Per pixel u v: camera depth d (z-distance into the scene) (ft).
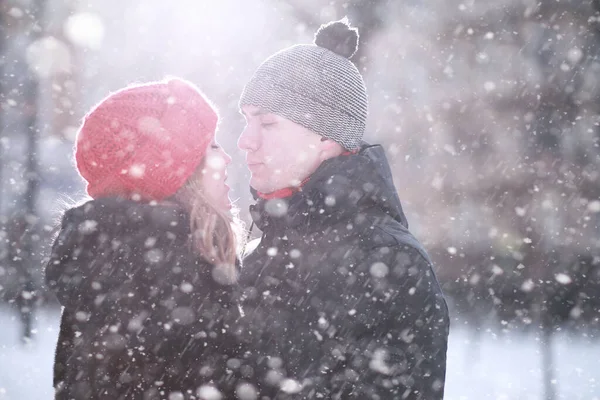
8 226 84.38
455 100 119.55
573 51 114.52
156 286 14.16
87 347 14.21
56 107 138.41
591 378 41.37
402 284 16.71
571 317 60.23
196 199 15.03
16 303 53.72
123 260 14.17
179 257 14.37
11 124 130.11
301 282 17.56
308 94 18.16
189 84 15.74
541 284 75.77
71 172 108.37
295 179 18.58
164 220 14.39
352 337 16.84
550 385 39.91
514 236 97.81
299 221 17.90
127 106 14.79
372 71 127.03
